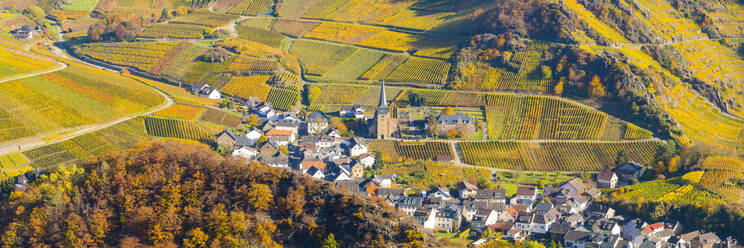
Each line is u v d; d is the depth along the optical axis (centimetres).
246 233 19788
